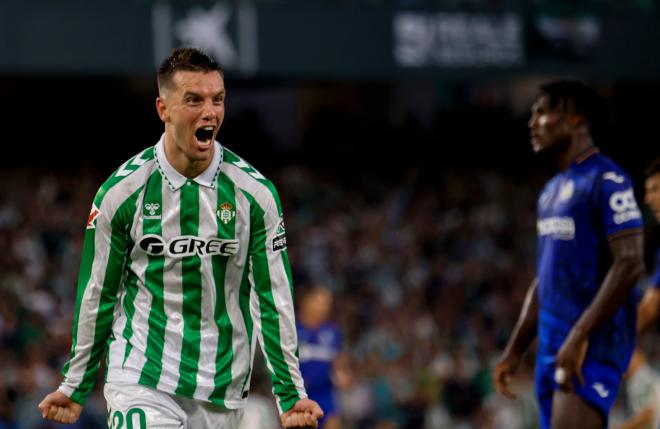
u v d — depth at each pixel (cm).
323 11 4622
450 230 5750
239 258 1258
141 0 4344
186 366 1253
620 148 6975
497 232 5856
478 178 6438
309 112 6881
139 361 1251
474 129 6988
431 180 6372
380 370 4341
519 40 4878
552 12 4919
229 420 1301
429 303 5050
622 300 1443
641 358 2458
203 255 1243
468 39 4812
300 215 5597
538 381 1550
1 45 4200
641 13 5041
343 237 5422
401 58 4728
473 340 4819
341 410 4128
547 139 1543
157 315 1255
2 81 6456
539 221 1576
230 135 6719
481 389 4450
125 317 1272
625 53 5016
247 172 1261
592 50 4959
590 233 1495
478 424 4300
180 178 1236
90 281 1248
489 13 4831
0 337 4041
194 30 4409
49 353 3950
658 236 5269
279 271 1262
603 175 1488
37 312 4197
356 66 4669
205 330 1261
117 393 1250
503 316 5103
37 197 5181
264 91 6800
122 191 1227
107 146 6656
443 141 6919
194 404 1271
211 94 1193
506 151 6938
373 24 4694
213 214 1241
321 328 3422
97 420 3656
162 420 1238
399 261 5309
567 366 1447
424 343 4631
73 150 6594
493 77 4838
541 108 1550
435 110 7038
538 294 1591
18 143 6481
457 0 4812
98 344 1266
